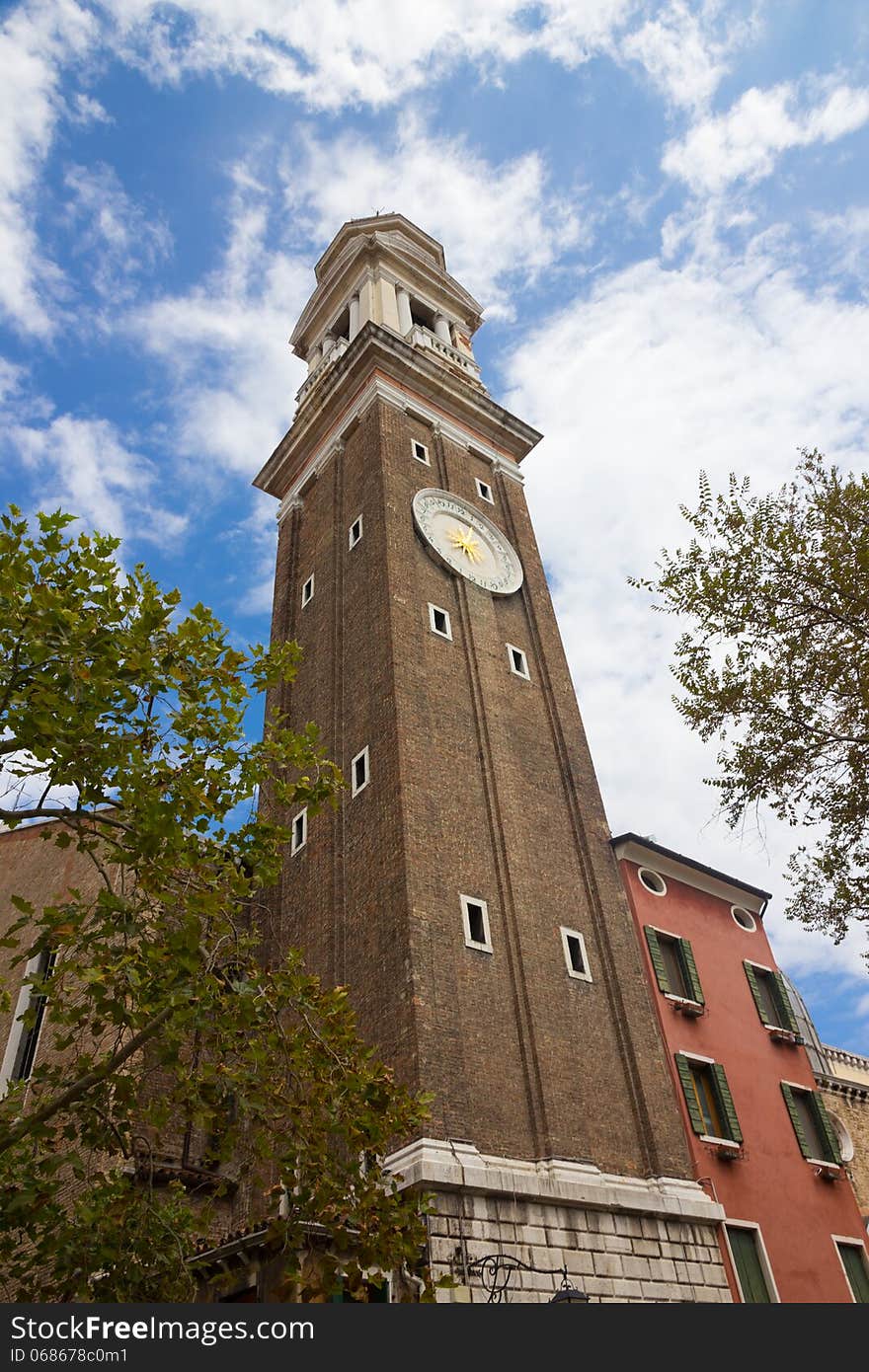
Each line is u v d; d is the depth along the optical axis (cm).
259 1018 1438
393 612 3045
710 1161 2553
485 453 4144
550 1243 2022
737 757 2081
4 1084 2420
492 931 2514
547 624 3631
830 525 2053
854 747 2000
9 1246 1290
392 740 2712
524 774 3022
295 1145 1412
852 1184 2992
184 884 1509
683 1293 2194
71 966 1320
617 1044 2589
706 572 2117
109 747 1377
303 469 4266
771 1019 3200
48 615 1370
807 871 2080
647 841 3130
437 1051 2128
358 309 4847
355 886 2602
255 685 1630
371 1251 1341
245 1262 1777
